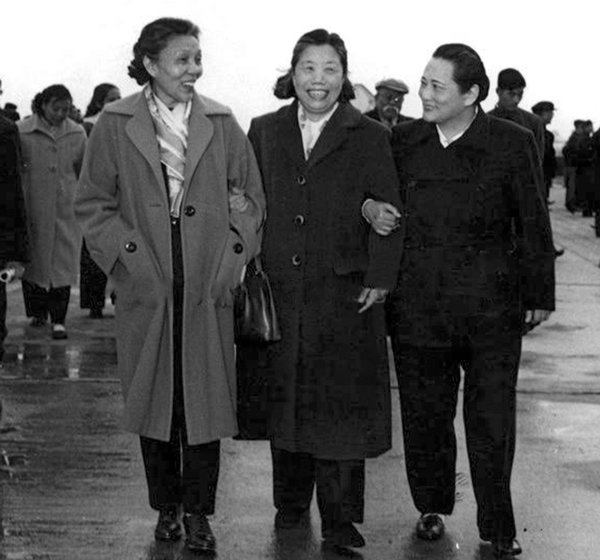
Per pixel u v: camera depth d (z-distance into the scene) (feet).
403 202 17.76
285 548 18.11
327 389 17.70
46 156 34.99
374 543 18.38
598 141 67.05
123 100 17.72
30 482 21.18
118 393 28.09
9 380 29.30
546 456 23.29
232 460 22.71
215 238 17.44
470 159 17.44
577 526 19.35
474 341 17.66
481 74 17.22
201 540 17.76
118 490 20.77
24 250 27.73
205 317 17.46
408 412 18.30
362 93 37.19
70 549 17.93
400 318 17.99
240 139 17.69
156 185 17.26
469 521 19.39
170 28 17.17
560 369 31.55
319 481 17.95
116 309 17.76
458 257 17.58
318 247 17.65
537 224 17.44
